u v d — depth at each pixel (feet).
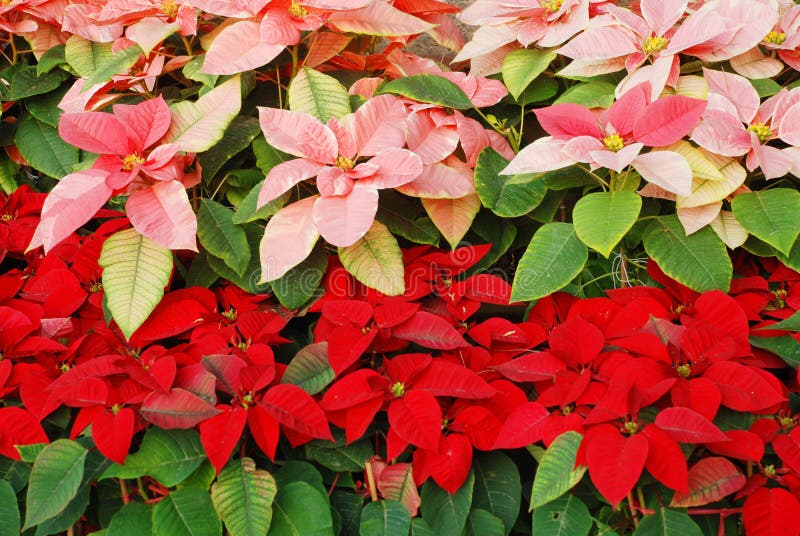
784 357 5.04
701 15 5.37
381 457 4.97
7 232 5.58
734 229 5.27
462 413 4.88
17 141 5.91
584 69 5.57
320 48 5.70
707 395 4.75
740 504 4.83
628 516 4.79
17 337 5.14
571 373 4.92
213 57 5.33
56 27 6.08
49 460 4.79
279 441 5.02
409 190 5.32
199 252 5.43
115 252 5.16
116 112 5.24
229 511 4.72
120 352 5.18
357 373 4.89
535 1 5.78
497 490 4.89
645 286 5.26
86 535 4.95
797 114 5.32
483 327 5.16
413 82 5.52
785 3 5.88
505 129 5.83
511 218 5.68
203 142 5.26
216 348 5.06
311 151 5.20
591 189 5.65
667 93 5.51
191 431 4.88
